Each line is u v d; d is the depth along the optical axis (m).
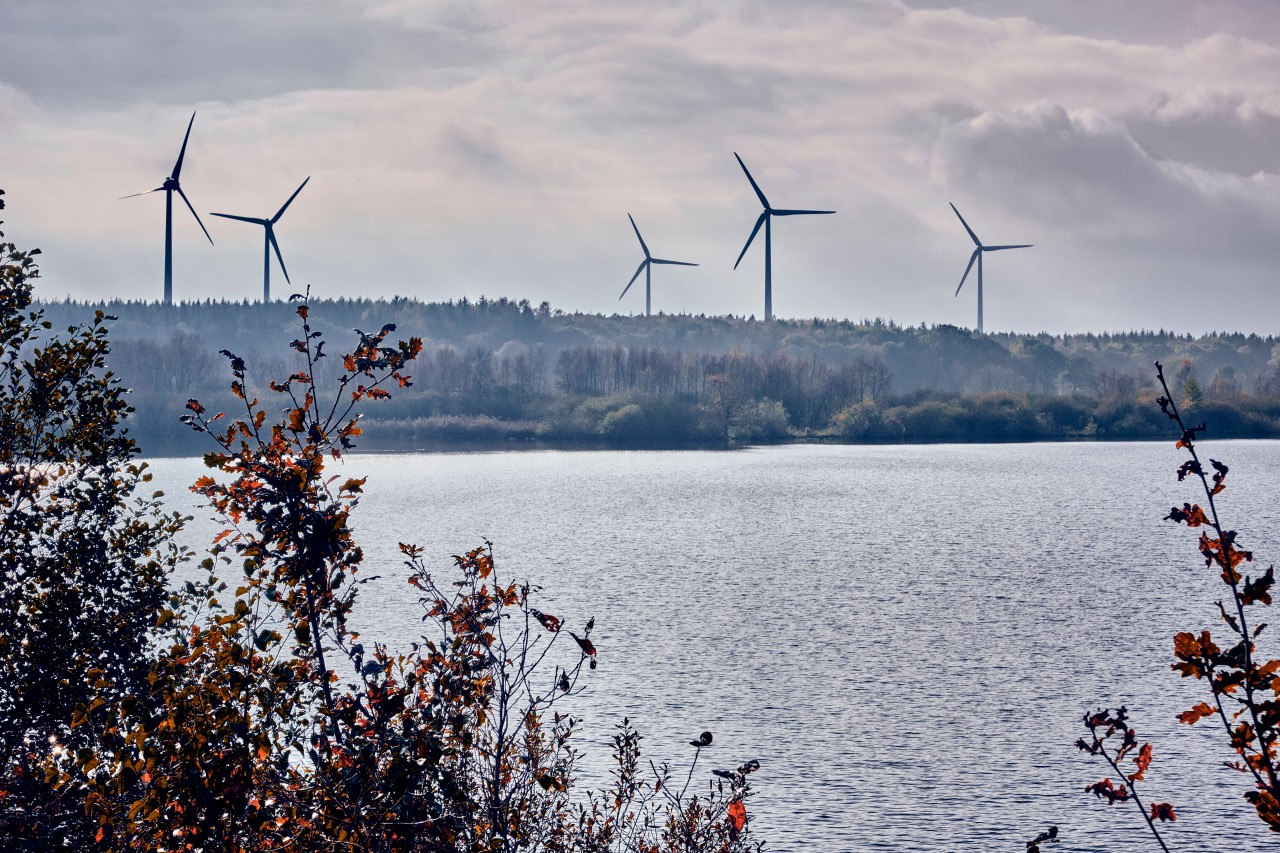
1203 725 30.92
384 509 84.38
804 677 36.00
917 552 65.25
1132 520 80.94
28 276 13.29
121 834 8.13
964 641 41.41
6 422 13.15
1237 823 24.56
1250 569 58.41
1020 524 78.50
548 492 97.88
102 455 13.43
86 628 12.95
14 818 10.43
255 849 7.98
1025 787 26.67
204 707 8.05
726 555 63.31
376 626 39.31
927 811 25.14
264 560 8.64
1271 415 196.38
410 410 177.12
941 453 152.12
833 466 129.62
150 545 13.99
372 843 8.09
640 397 179.00
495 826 9.38
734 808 13.43
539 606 47.34
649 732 29.95
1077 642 41.41
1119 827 24.47
